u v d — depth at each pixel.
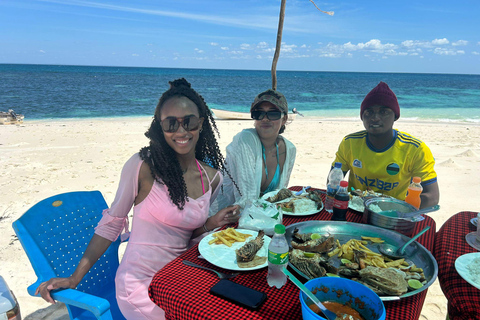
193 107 2.07
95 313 1.64
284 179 3.22
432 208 1.97
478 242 1.94
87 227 2.47
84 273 1.95
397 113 2.90
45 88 38.44
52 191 5.93
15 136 11.11
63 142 10.29
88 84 47.44
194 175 2.23
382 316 1.11
